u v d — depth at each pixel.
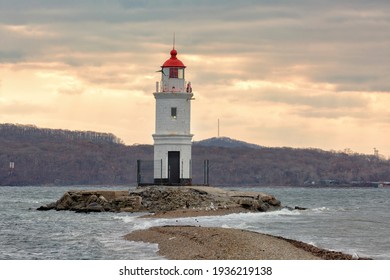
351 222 101.94
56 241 78.25
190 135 126.19
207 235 71.88
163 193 119.31
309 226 93.44
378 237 81.19
